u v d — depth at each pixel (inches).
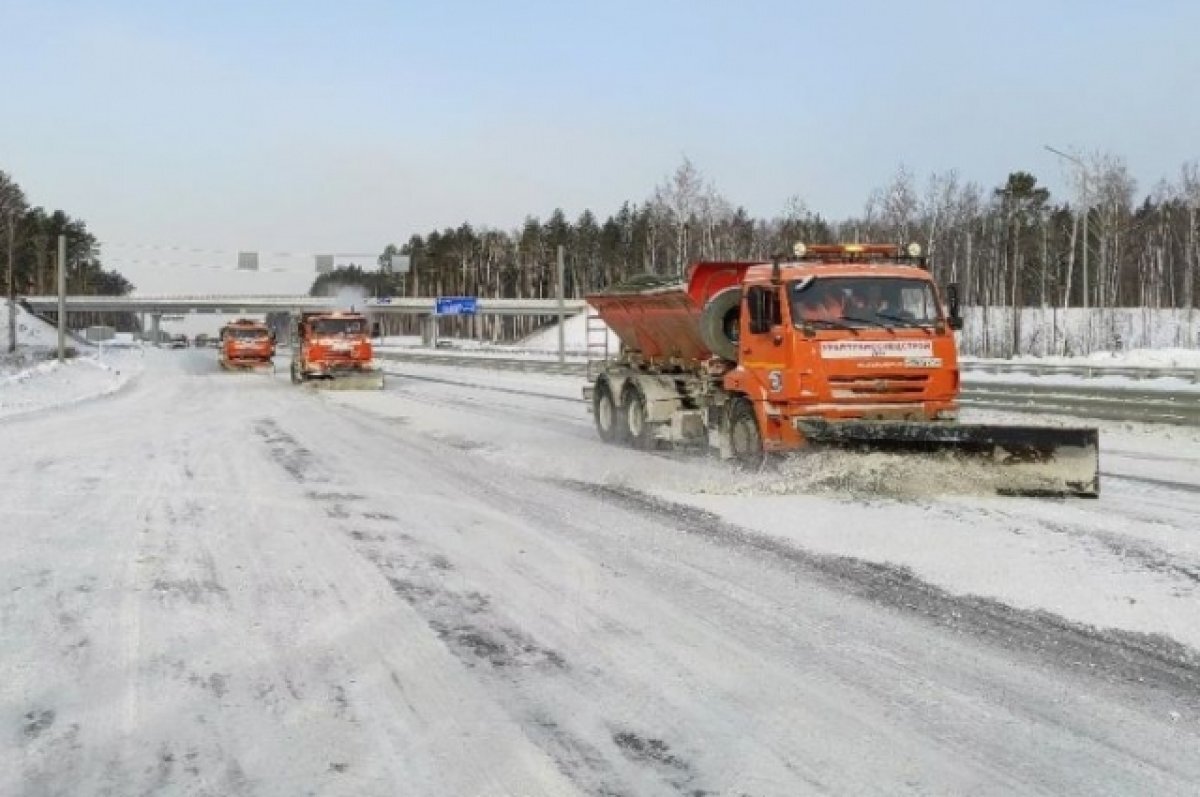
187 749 179.2
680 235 2628.0
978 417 834.2
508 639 243.3
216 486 489.1
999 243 3245.6
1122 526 370.0
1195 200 2812.5
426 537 363.6
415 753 177.9
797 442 483.2
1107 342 2374.5
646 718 194.2
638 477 510.6
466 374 1871.3
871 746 181.3
